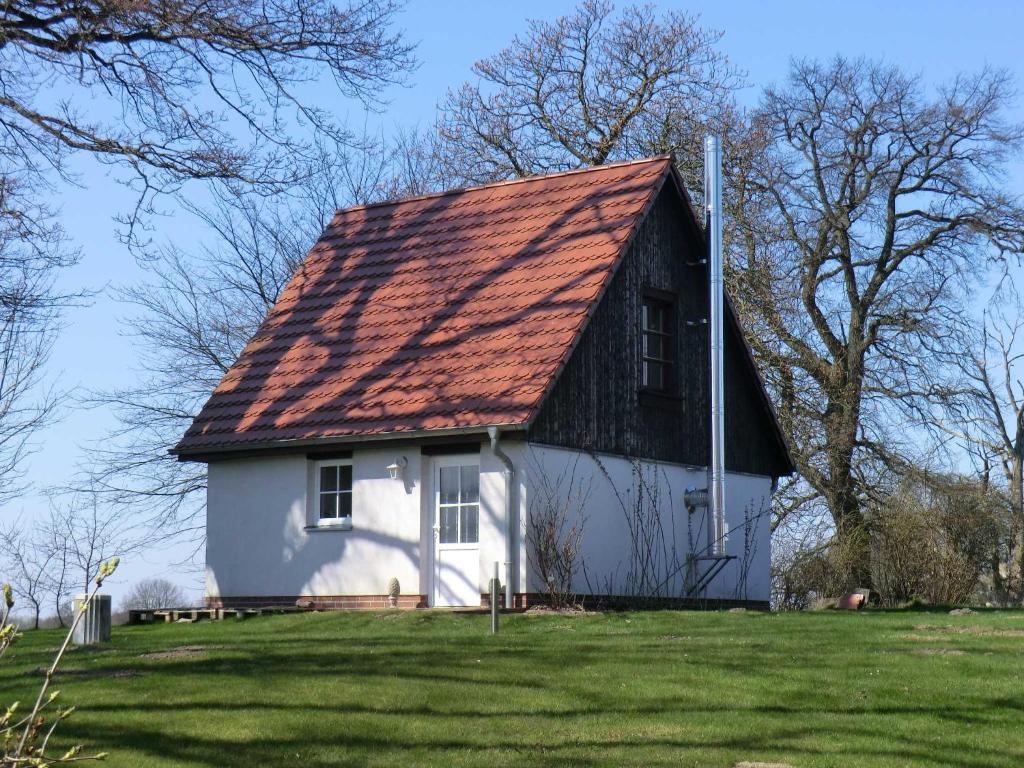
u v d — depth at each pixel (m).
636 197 23.94
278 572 23.30
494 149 39.53
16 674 13.23
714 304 24.75
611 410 22.78
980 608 25.34
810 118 36.22
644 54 37.94
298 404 23.39
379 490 22.34
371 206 27.67
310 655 14.06
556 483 21.41
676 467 24.19
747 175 36.22
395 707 11.49
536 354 21.55
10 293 22.00
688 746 10.45
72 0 18.97
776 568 33.25
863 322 36.53
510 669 13.21
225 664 13.52
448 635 16.44
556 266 23.33
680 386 24.50
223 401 24.50
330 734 10.60
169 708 11.38
